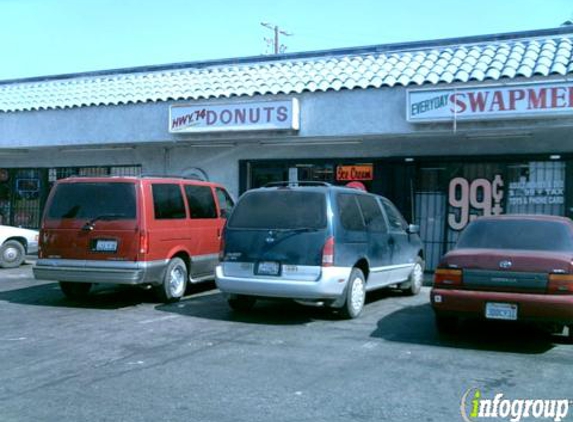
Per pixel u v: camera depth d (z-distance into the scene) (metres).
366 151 14.88
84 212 10.34
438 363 7.00
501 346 7.82
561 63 12.38
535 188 13.52
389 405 5.59
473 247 8.17
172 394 5.83
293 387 6.07
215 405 5.54
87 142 16.50
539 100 11.84
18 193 19.42
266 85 14.78
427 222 14.52
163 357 7.14
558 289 7.35
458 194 14.20
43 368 6.66
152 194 10.41
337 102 13.84
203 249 11.65
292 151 15.64
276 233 9.14
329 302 9.20
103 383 6.15
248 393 5.88
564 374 6.63
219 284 9.37
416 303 11.04
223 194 12.70
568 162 13.12
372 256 10.02
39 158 19.00
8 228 15.85
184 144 16.31
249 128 14.36
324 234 8.95
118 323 9.04
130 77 17.66
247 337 8.20
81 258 10.27
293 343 7.88
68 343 7.78
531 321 7.51
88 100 16.61
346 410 5.45
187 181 11.46
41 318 9.38
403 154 14.51
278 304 10.78
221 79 15.90
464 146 13.95
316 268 8.90
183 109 15.07
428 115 12.71
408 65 14.06
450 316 7.95
